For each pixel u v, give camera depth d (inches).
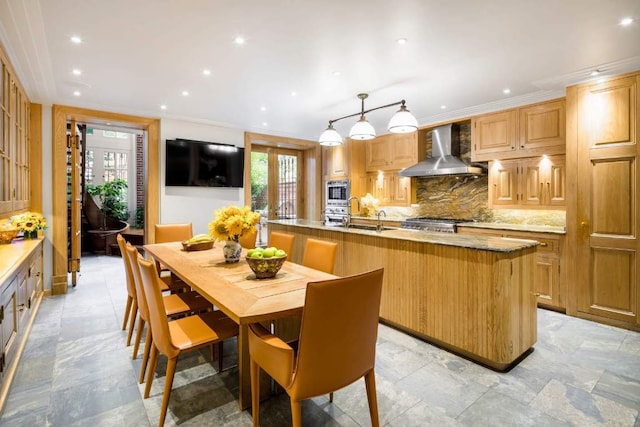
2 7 82.7
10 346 83.2
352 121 206.2
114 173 358.3
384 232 129.8
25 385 83.0
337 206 247.3
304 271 91.2
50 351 101.3
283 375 56.6
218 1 81.8
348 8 84.9
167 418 71.1
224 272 89.7
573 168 131.7
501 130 167.9
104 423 69.4
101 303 146.6
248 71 125.6
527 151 157.9
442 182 209.5
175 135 195.6
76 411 73.0
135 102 163.6
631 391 81.3
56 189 159.3
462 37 99.8
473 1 81.7
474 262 94.3
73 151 163.8
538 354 100.8
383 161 231.1
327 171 261.3
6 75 105.5
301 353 53.5
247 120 202.8
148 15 87.7
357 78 132.6
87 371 89.9
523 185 162.1
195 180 199.3
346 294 54.9
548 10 85.7
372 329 61.4
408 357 98.3
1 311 74.0
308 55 112.0
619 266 121.4
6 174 107.7
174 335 73.7
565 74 127.3
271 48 107.0
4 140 104.1
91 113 169.2
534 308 101.6
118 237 109.4
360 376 61.0
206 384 84.1
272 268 82.5
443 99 160.2
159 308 67.1
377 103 166.4
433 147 202.1
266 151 262.4
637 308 117.4
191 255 113.5
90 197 279.9
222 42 103.0
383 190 234.8
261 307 62.0
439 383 84.8
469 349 95.7
